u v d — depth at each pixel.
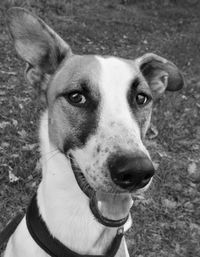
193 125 1.14
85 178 0.43
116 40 1.87
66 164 0.46
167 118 1.12
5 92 1.06
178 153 0.99
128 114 0.44
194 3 2.82
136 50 1.77
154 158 0.93
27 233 0.48
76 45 1.67
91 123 0.44
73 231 0.47
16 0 1.84
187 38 2.11
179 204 0.81
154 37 2.06
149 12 2.50
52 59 0.51
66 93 0.46
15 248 0.49
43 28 0.50
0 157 0.80
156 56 0.55
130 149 0.39
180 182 0.87
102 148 0.41
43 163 0.49
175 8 2.69
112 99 0.45
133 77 0.47
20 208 0.71
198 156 0.99
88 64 0.47
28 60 0.50
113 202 0.44
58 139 0.47
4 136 0.86
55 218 0.46
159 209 0.78
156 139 1.02
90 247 0.48
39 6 1.93
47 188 0.47
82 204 0.46
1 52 1.35
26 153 0.81
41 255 0.47
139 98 0.48
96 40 1.80
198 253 0.71
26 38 0.50
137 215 0.75
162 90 0.57
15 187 0.74
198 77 1.56
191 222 0.77
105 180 0.40
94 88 0.45
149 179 0.40
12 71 1.22
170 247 0.72
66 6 2.04
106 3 2.41
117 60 0.48
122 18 2.23
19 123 0.91
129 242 0.69
